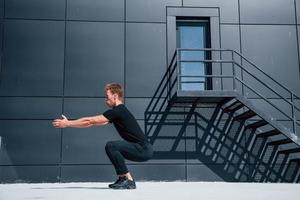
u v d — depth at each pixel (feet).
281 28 41.04
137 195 15.29
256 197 15.47
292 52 40.70
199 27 40.93
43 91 38.04
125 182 18.70
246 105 35.09
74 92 38.27
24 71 38.24
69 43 39.11
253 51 40.37
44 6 39.55
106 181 36.99
